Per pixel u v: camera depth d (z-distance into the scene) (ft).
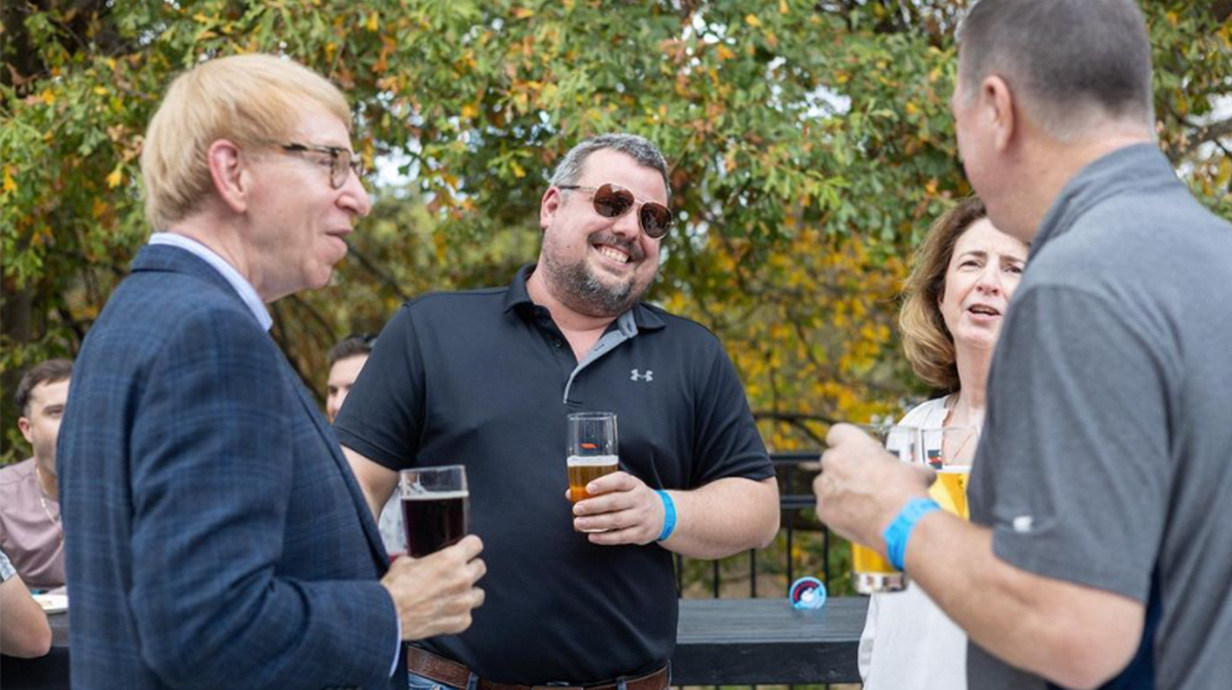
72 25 19.66
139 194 18.22
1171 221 4.63
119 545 4.97
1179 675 4.59
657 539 8.02
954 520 4.80
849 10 20.43
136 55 18.06
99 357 5.14
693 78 17.34
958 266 8.20
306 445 5.41
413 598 5.52
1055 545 4.29
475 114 17.07
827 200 17.11
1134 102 4.87
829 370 24.98
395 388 8.29
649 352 8.63
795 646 9.39
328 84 5.73
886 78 17.83
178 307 5.03
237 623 4.78
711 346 8.86
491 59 16.93
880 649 7.25
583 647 8.00
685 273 22.12
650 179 8.46
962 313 8.15
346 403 8.43
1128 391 4.32
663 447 8.41
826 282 24.03
